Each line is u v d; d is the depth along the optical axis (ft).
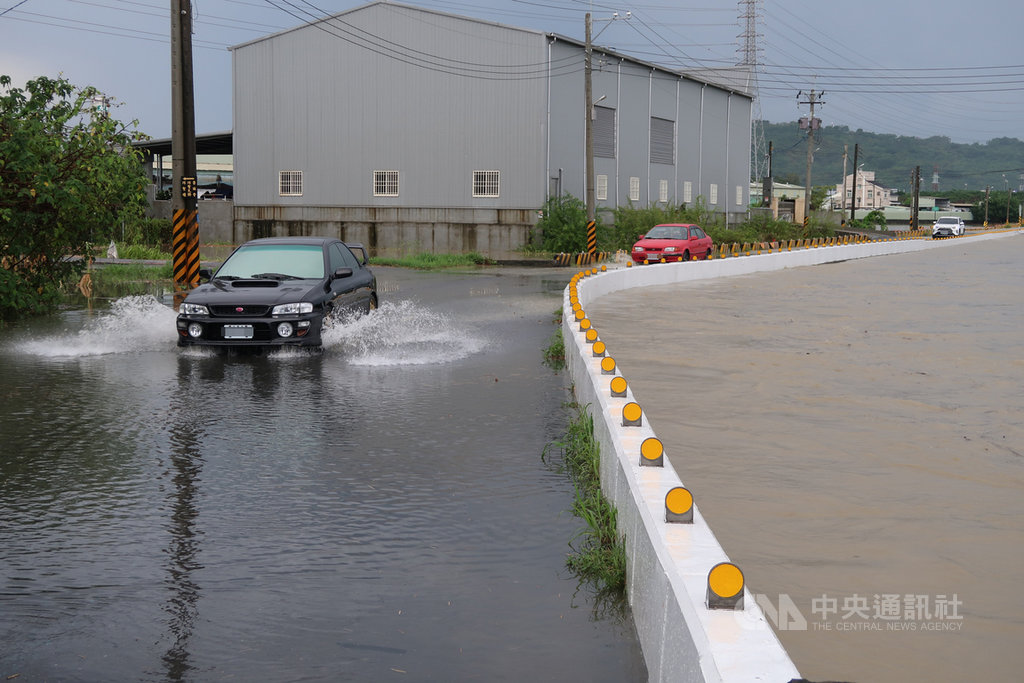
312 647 14.14
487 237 152.15
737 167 229.04
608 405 22.30
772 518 21.12
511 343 48.67
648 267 97.96
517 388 35.78
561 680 13.07
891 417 32.63
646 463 16.44
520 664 13.57
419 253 149.28
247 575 17.03
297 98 162.40
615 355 47.65
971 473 25.22
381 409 31.83
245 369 39.96
